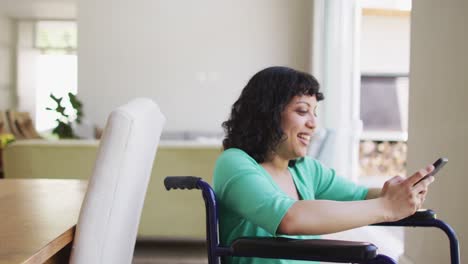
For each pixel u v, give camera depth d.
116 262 1.01
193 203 3.30
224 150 1.25
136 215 1.13
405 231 2.61
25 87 9.91
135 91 7.45
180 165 3.29
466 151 1.89
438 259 2.14
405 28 9.29
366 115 9.37
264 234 1.12
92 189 0.89
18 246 0.76
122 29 7.43
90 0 7.41
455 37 1.99
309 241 0.91
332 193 1.36
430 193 2.24
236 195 1.04
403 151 9.20
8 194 1.33
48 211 1.07
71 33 9.99
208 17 7.44
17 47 9.77
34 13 9.20
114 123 0.90
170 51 7.45
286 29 7.46
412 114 2.49
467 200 1.88
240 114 1.20
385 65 9.34
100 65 7.44
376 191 1.35
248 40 7.47
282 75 1.17
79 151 3.27
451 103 2.02
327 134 3.49
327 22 5.75
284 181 1.23
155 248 3.52
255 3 7.46
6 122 7.01
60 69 10.06
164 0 7.44
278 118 1.15
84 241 0.89
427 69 2.29
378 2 8.66
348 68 5.39
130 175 0.95
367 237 3.84
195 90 7.46
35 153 3.27
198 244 3.66
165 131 7.32
